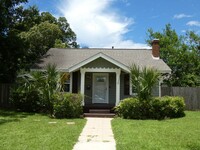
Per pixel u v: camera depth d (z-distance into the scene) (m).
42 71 21.98
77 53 26.64
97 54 21.48
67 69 23.02
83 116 19.69
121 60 25.06
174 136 12.12
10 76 27.11
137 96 19.38
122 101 19.62
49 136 11.80
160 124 15.77
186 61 34.78
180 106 19.42
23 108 21.53
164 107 18.92
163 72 23.19
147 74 19.00
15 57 25.88
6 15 25.48
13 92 21.69
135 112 18.81
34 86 21.16
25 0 26.98
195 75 33.53
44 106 20.70
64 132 12.82
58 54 26.39
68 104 18.94
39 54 35.25
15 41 25.00
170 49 35.16
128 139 11.42
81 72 21.75
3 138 11.36
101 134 12.81
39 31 36.53
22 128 13.81
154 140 11.27
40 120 17.17
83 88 21.62
